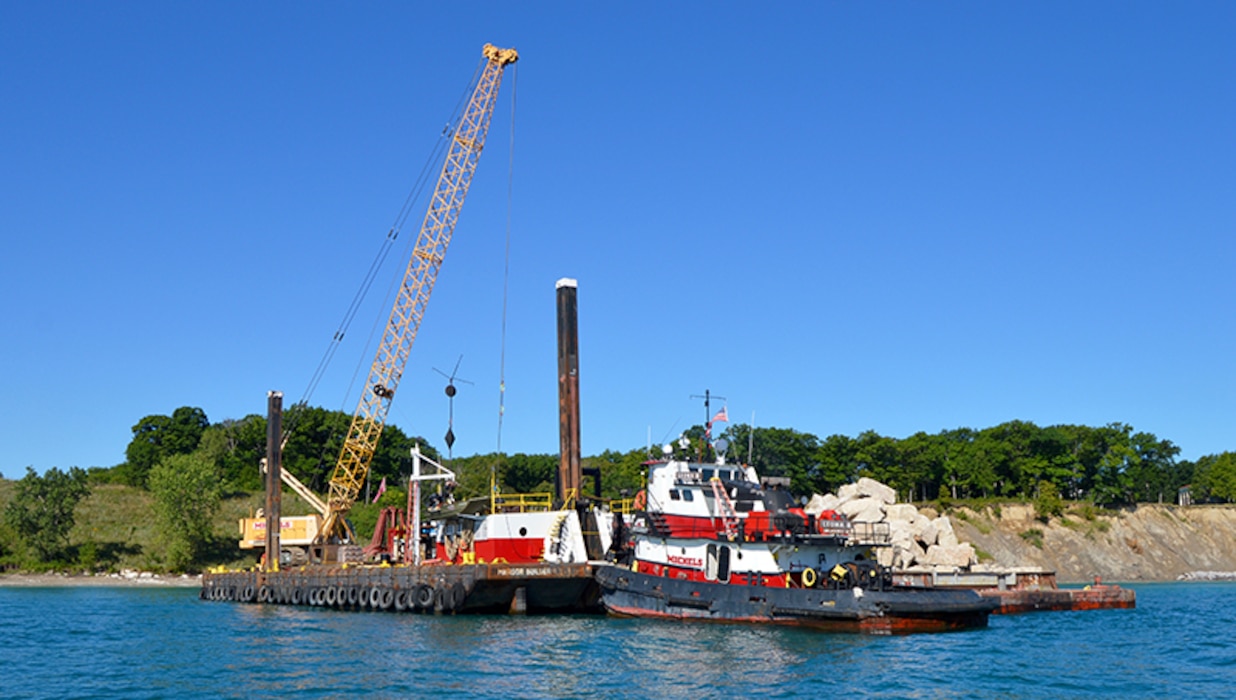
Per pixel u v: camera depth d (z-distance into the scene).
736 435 149.62
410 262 95.44
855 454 156.62
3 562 126.06
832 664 40.28
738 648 44.19
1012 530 150.25
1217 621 63.00
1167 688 36.97
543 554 61.75
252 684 38.22
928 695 34.88
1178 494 192.12
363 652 45.69
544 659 42.28
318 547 90.12
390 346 95.75
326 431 176.62
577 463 67.81
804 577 50.56
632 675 38.50
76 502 131.25
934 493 169.25
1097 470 170.12
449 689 36.41
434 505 75.25
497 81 97.19
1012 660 42.28
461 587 59.72
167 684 38.84
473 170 96.75
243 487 168.75
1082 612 70.81
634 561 57.59
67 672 42.28
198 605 80.38
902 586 51.56
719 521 54.22
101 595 97.19
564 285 69.88
